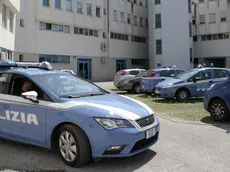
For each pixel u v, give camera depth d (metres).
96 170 4.11
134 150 4.16
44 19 27.75
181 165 4.31
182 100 12.12
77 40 31.28
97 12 33.56
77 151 4.12
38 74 5.12
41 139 4.55
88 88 5.40
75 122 4.12
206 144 5.44
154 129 4.46
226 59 36.75
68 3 30.20
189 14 35.53
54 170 4.13
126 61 38.00
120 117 4.06
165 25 35.31
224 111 7.37
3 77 5.38
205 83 12.23
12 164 4.41
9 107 4.99
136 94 15.98
